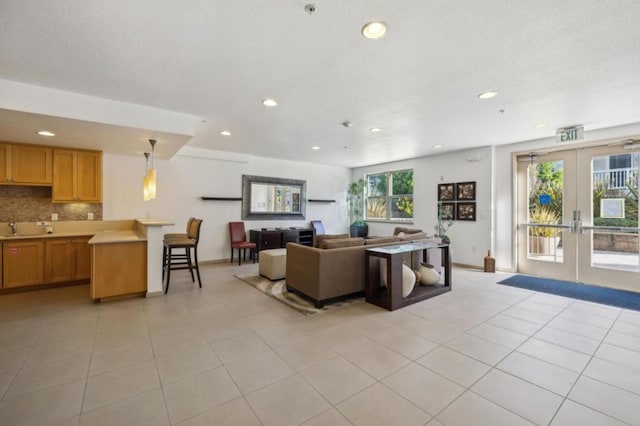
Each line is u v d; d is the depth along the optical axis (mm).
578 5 1761
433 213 6590
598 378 2129
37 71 2645
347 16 1892
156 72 2672
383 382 2072
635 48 2227
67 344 2586
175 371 2189
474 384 2053
